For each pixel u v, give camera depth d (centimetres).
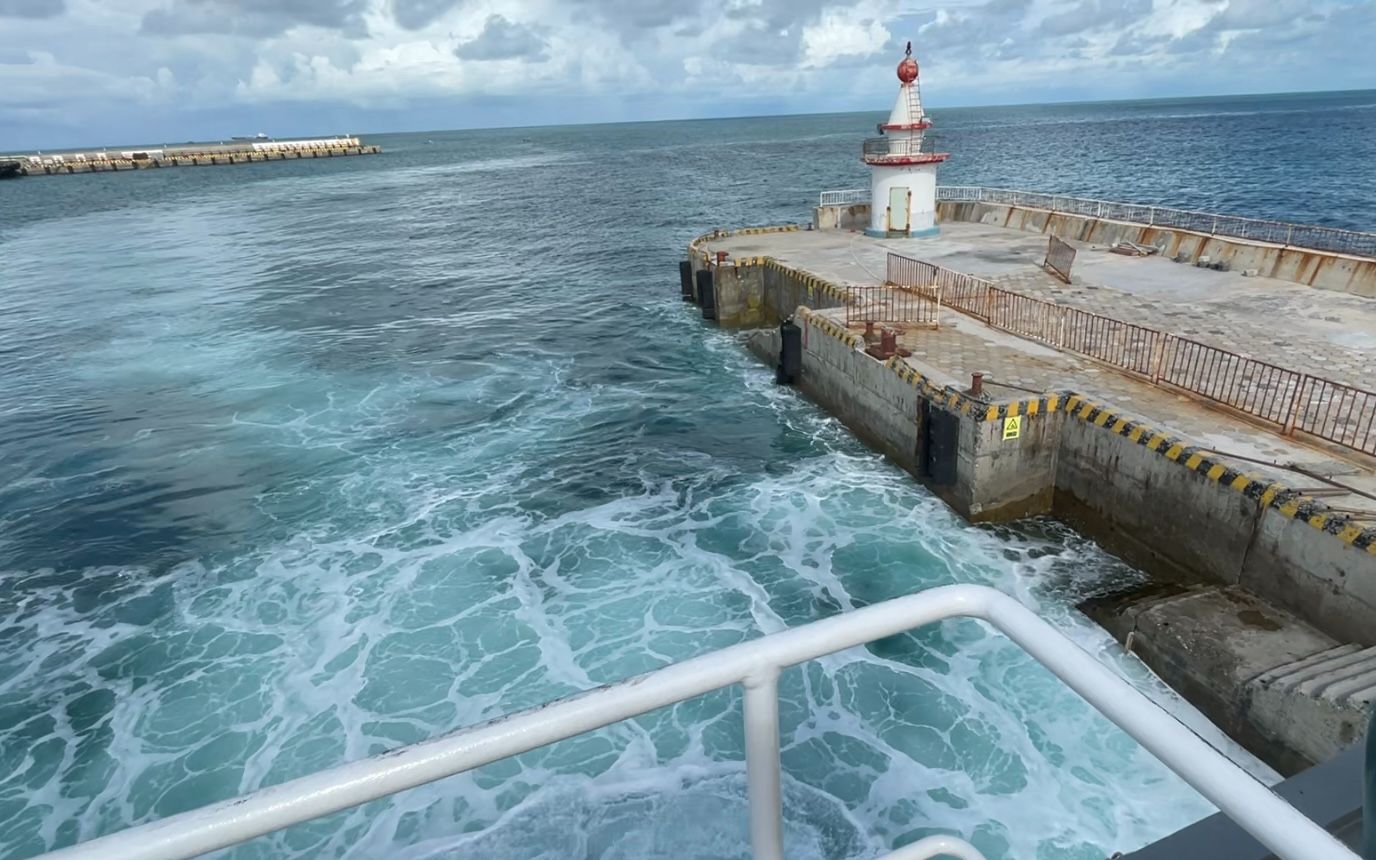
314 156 17425
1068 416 1260
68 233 6050
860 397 1631
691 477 1519
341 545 1316
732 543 1269
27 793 851
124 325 2948
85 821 819
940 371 1423
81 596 1215
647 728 861
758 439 1692
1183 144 9831
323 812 123
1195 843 162
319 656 1035
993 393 1305
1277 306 1683
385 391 2077
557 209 6281
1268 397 1230
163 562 1301
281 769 866
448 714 925
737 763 813
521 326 2730
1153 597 1040
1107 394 1284
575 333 2616
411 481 1545
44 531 1427
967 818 745
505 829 746
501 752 131
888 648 981
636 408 1900
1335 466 1018
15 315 3189
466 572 1212
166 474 1631
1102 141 11088
